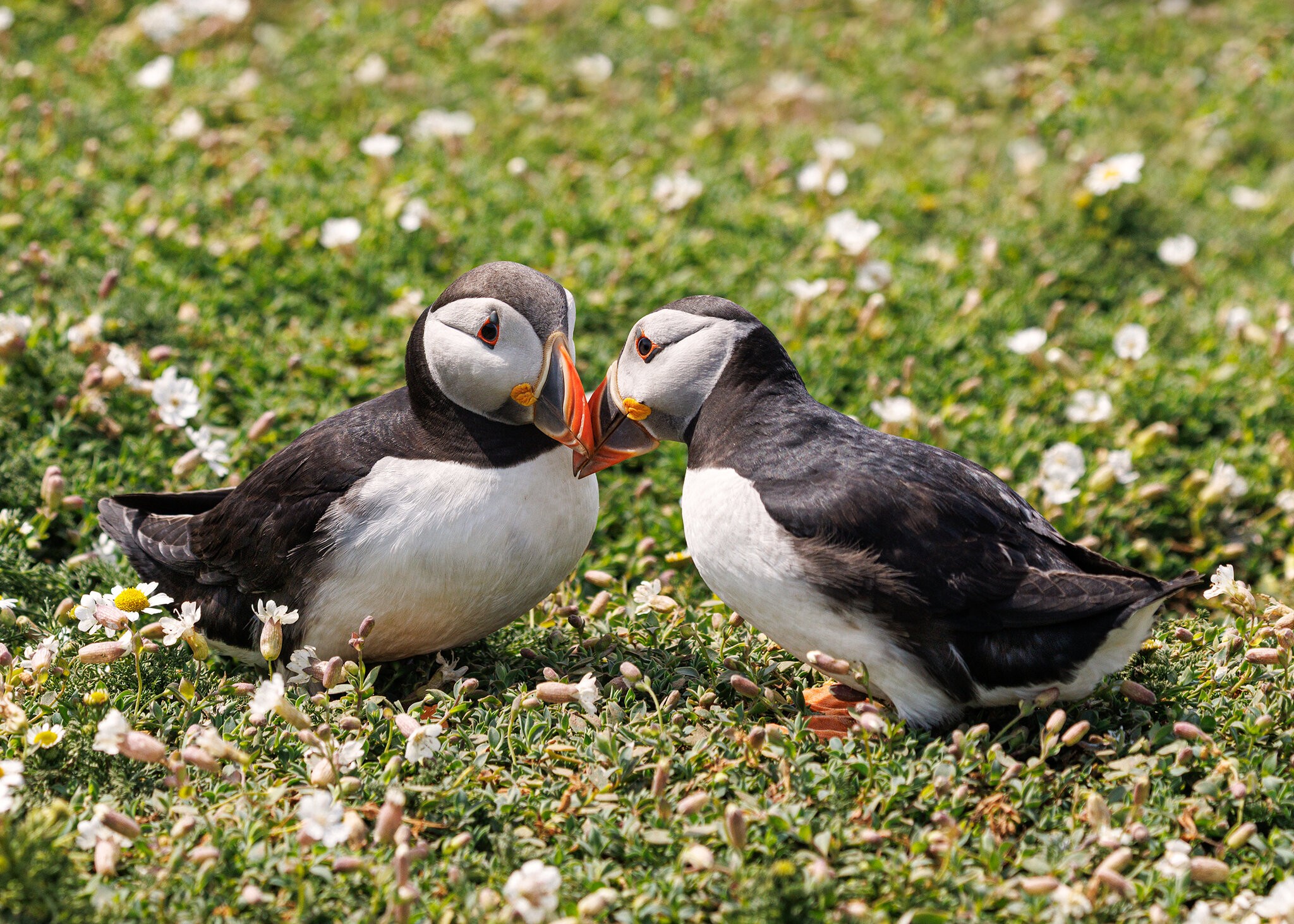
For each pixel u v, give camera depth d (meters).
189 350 12.59
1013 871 6.88
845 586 7.66
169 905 6.49
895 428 11.92
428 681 8.91
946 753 7.38
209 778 7.41
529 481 8.37
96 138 16.16
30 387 11.44
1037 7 21.64
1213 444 12.42
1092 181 15.30
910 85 20.17
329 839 6.68
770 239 15.25
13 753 7.52
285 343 12.78
